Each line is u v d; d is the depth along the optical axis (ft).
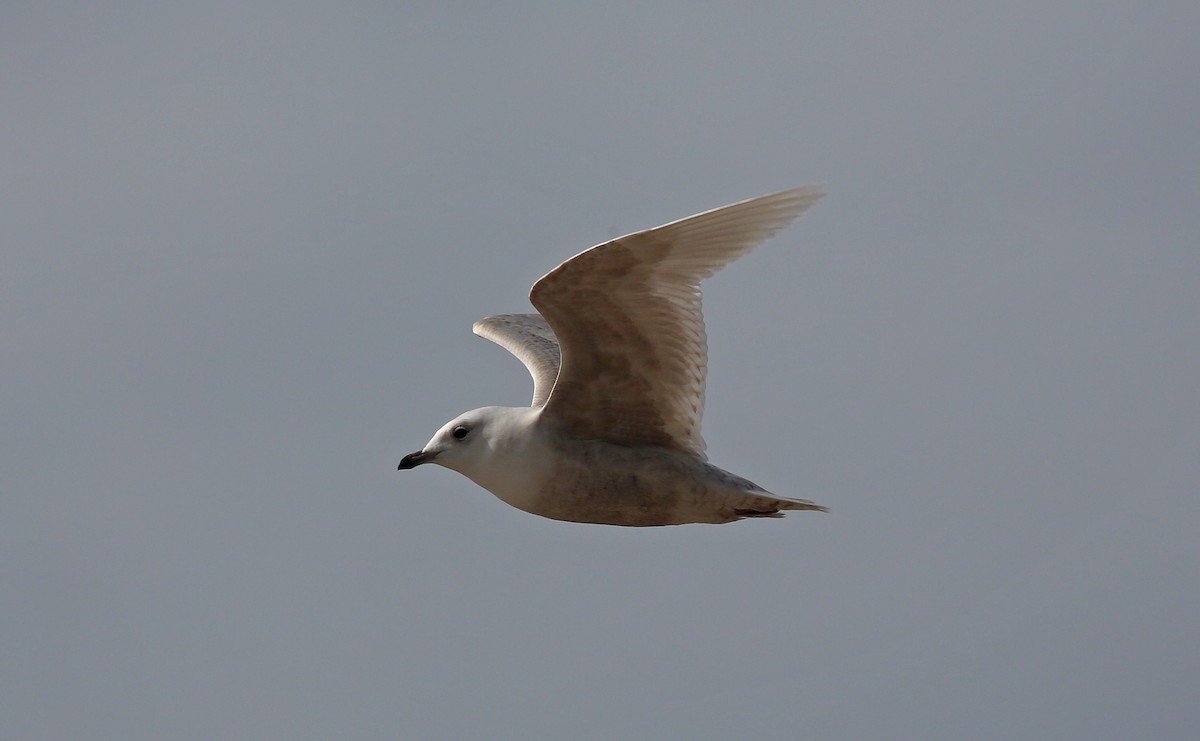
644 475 46.55
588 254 41.70
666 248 42.11
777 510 47.34
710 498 46.80
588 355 45.06
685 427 46.65
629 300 43.57
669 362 45.34
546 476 46.80
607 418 46.57
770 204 41.70
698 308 44.21
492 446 47.01
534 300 43.16
